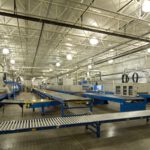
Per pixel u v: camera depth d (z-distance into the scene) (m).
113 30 5.14
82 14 4.43
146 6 2.90
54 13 4.47
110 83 13.45
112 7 4.10
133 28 5.56
